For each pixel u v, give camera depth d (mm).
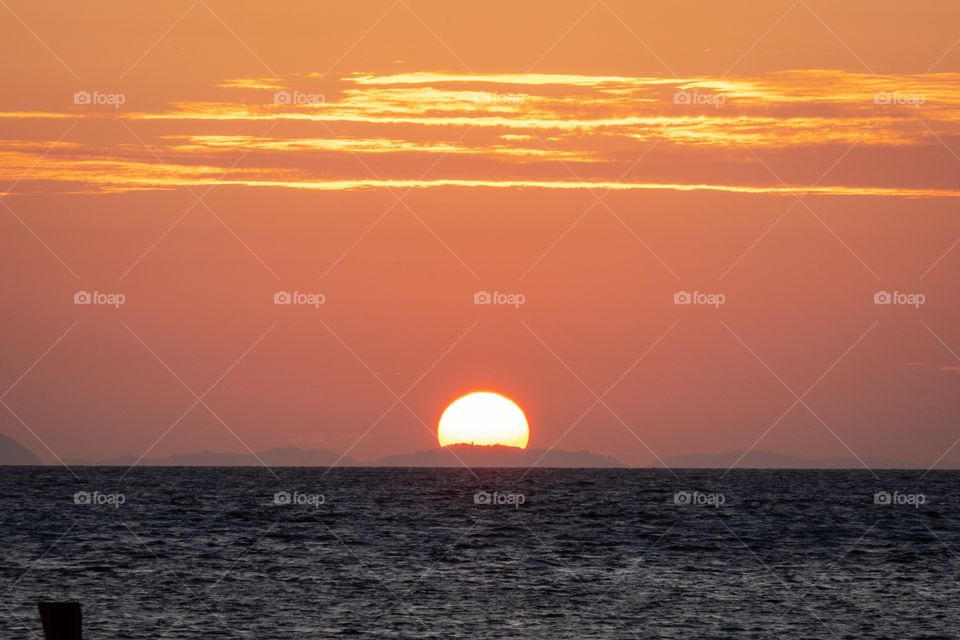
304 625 58531
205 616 60500
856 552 93438
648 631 58438
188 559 83875
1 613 61688
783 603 66375
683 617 61875
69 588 69438
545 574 77000
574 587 71250
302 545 93938
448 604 64688
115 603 64125
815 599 67750
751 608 64688
